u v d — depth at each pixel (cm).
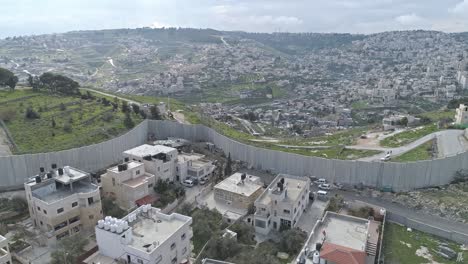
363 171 9238
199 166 9812
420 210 8275
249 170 10444
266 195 7962
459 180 9156
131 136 11406
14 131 10444
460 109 11988
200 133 12769
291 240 6800
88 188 7194
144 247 5075
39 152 9275
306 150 10888
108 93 17800
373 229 7025
